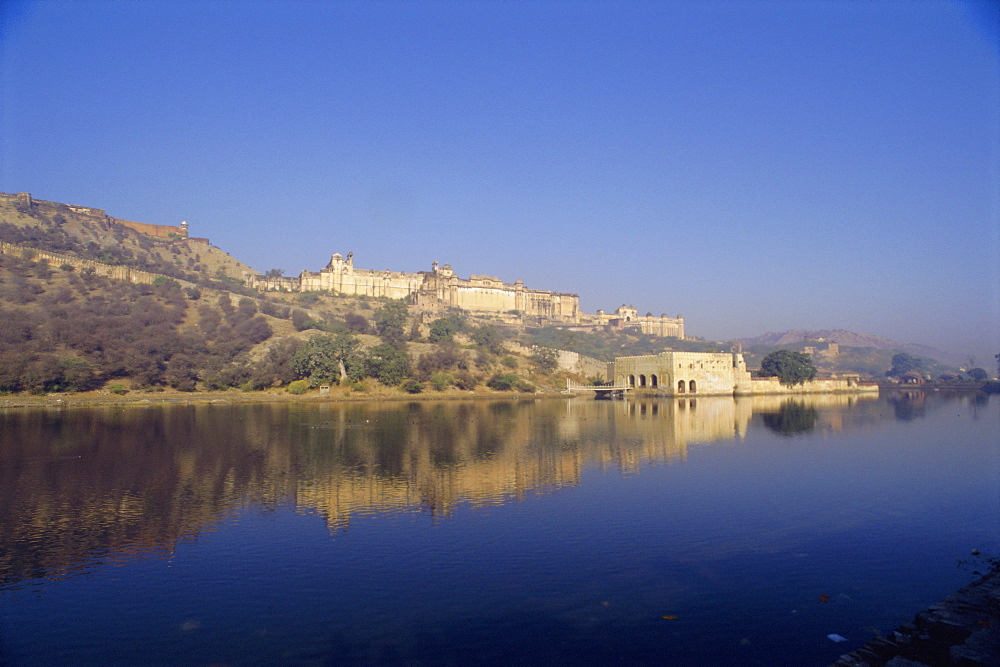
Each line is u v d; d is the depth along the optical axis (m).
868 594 26.50
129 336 125.81
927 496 43.25
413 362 150.62
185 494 41.91
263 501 40.31
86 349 118.06
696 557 30.78
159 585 27.00
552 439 70.00
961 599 23.70
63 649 21.69
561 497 42.19
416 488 44.25
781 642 22.39
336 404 116.00
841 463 55.94
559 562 29.91
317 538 33.03
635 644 22.20
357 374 137.12
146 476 47.25
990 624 21.09
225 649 21.75
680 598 26.03
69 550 31.17
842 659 20.25
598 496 42.59
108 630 23.02
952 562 30.31
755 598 26.06
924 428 86.12
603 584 27.41
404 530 34.53
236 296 187.75
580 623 23.78
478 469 51.28
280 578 27.78
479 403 125.38
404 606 25.12
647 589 26.89
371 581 27.52
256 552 31.00
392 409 107.31
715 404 132.75
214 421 82.25
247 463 52.66
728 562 30.11
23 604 25.19
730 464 55.03
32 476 47.03
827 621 24.02
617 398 151.75
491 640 22.39
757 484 46.72
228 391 124.44
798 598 26.09
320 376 132.25
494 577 28.06
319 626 23.39
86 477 46.81
